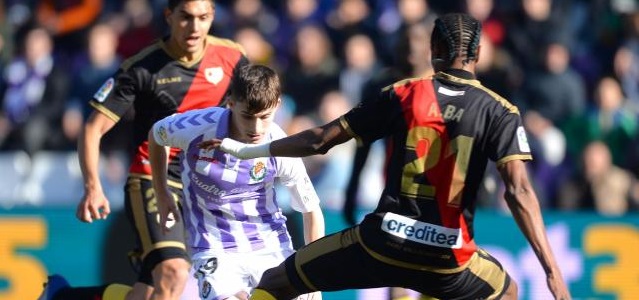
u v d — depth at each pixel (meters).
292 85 41.12
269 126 20.17
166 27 44.44
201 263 21.08
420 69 25.56
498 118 18.55
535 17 44.25
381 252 18.77
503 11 44.62
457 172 18.53
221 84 23.06
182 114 20.92
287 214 29.89
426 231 18.58
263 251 21.20
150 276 22.84
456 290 19.11
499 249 31.36
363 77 41.38
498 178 33.12
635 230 31.83
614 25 45.62
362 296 30.56
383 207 18.81
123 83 22.77
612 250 31.86
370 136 18.88
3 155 40.16
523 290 31.25
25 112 41.84
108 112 22.80
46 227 30.91
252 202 21.09
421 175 18.59
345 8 44.69
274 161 20.69
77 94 41.84
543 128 39.56
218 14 45.09
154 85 22.77
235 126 20.28
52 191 39.59
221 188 20.78
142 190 23.09
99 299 23.94
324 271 19.31
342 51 43.97
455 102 18.62
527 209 18.14
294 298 20.28
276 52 44.62
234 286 20.88
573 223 31.83
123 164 38.38
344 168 36.69
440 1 45.44
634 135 40.66
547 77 41.50
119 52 44.34
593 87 44.28
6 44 43.62
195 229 21.27
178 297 22.62
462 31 18.95
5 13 46.47
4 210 30.84
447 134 18.53
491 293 19.31
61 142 40.97
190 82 22.89
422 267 18.77
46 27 46.03
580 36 46.19
